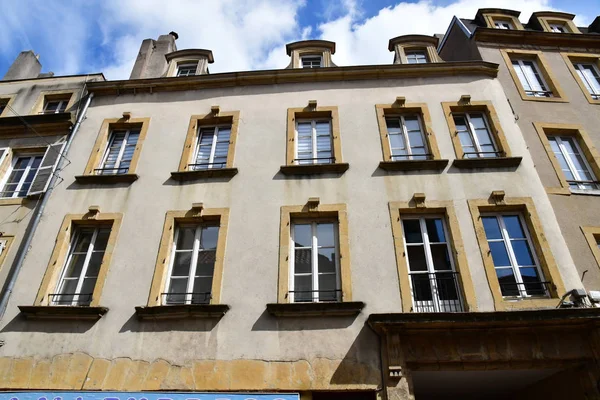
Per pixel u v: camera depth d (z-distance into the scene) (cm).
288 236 862
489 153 987
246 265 830
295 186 937
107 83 1202
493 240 845
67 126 1144
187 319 775
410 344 709
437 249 845
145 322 779
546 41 1273
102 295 820
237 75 1170
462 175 928
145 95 1191
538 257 818
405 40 1311
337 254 847
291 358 717
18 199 1001
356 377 690
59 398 686
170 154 1037
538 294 782
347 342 725
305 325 749
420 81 1138
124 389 712
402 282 786
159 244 878
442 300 783
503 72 1180
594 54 1245
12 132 1155
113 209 944
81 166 1047
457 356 693
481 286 775
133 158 1034
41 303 822
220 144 1077
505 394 866
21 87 1286
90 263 895
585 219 885
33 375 739
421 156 998
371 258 819
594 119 1073
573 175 991
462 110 1075
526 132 1034
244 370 712
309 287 816
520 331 704
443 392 848
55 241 910
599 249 852
